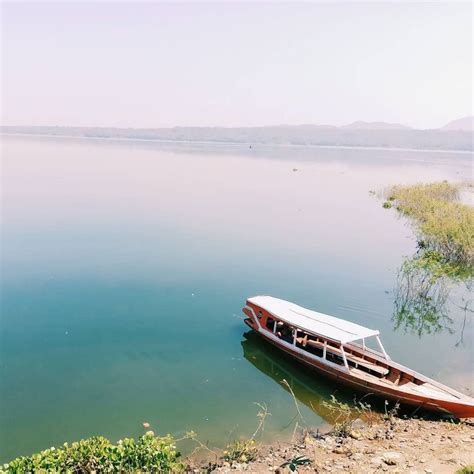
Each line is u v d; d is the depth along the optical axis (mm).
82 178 83312
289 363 20734
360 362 19234
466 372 20031
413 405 16719
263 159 167000
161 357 20797
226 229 45969
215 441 15117
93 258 34594
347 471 12148
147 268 32688
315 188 82250
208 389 18516
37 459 11586
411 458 12773
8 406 17016
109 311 25359
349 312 26500
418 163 171250
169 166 117812
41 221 46438
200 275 31656
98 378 19031
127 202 59625
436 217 44562
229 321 24625
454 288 30969
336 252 38625
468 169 138125
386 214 56938
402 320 25719
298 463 12094
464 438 14281
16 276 30219
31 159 119438
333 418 16594
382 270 33906
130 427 15930
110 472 11719
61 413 16672
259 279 31297
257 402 17703
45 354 20750
